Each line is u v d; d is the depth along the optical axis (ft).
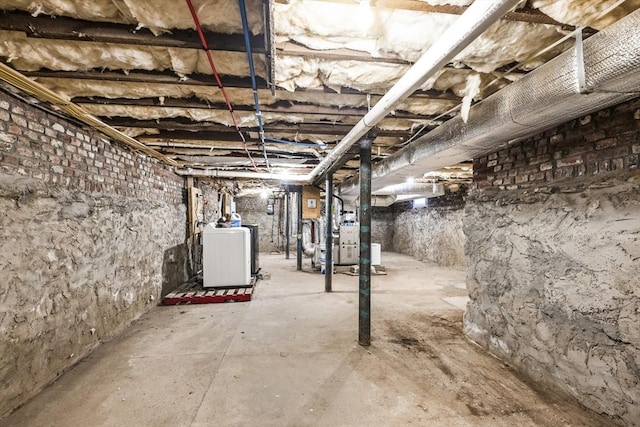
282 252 32.94
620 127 5.11
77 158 7.63
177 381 6.64
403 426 5.28
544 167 6.61
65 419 5.42
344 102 6.87
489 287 8.20
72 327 7.29
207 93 6.27
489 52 4.75
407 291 14.87
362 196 8.73
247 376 6.86
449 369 7.20
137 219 10.60
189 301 12.53
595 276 5.45
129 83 5.79
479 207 8.65
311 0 3.66
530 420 5.41
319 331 9.55
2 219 5.49
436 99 6.36
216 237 13.89
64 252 7.05
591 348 5.53
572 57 4.11
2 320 5.45
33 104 6.20
